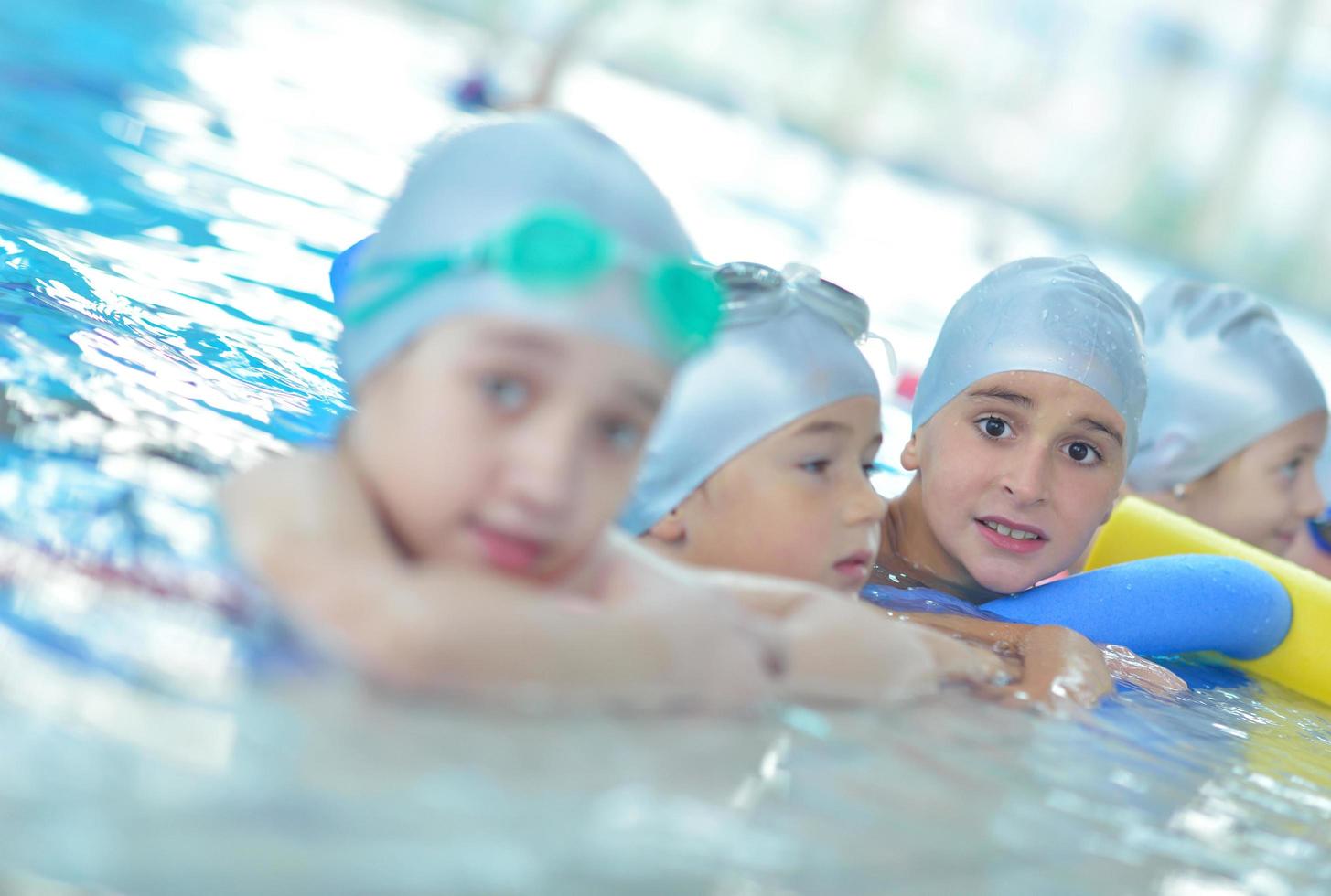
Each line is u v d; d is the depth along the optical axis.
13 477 1.58
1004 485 2.68
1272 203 17.31
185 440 1.95
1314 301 17.14
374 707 1.20
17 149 4.19
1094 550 3.32
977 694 1.92
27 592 1.26
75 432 1.82
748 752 1.34
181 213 4.04
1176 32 17.62
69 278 2.82
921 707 1.74
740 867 1.06
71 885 0.81
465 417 1.40
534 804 1.07
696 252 1.65
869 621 1.81
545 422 1.40
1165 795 1.64
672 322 1.44
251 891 0.84
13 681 1.06
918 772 1.44
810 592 1.83
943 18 16.98
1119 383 2.74
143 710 1.07
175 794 0.94
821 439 2.16
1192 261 17.27
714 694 1.48
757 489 2.14
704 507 2.18
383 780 1.04
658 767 1.23
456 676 1.30
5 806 0.88
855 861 1.13
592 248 1.38
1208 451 3.80
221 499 1.56
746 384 2.14
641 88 14.63
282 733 1.09
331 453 1.58
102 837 0.87
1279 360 3.80
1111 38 17.72
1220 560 2.83
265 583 1.39
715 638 1.54
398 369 1.48
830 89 16.78
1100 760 1.73
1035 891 1.17
